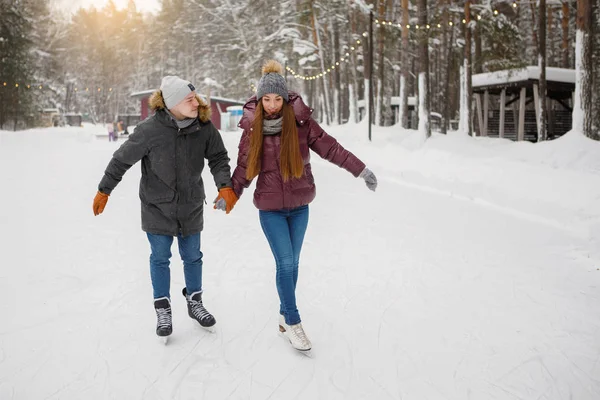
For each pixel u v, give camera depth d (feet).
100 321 11.34
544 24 50.47
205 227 21.30
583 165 31.83
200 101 10.12
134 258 16.38
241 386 8.69
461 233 20.29
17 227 20.22
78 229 20.17
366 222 22.30
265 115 9.95
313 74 120.06
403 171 37.63
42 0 162.61
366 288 13.89
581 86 39.06
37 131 95.96
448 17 67.46
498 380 9.03
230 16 156.25
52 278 14.21
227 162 10.68
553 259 16.60
